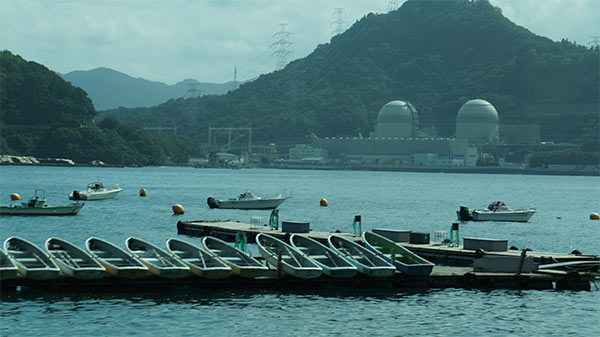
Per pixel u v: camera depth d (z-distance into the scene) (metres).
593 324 59.56
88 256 67.88
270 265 75.50
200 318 58.66
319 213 171.12
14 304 61.03
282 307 62.81
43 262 65.56
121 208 170.12
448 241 89.75
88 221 134.50
